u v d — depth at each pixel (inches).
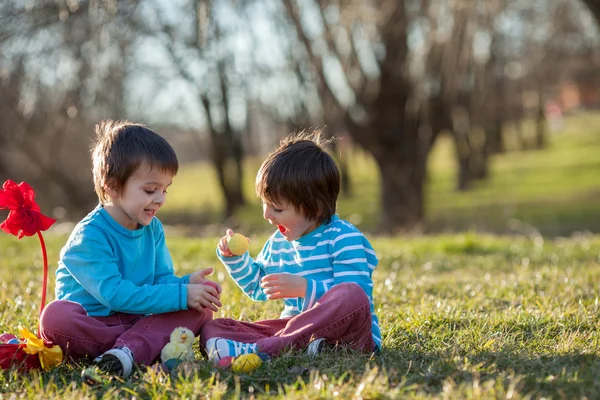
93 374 96.5
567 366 99.8
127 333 107.0
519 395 84.3
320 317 105.2
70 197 659.4
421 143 466.9
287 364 101.0
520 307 148.5
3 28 345.1
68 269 108.4
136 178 108.1
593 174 1066.1
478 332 123.5
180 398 88.5
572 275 192.9
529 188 975.0
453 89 432.5
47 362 103.2
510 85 703.7
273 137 711.1
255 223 658.2
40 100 400.8
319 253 114.7
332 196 116.3
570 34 556.1
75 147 612.4
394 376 94.6
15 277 198.2
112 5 288.7
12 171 676.7
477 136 1038.4
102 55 338.3
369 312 107.6
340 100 451.2
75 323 105.0
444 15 389.4
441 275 219.0
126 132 110.9
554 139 1592.0
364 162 1461.6
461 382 92.3
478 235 333.4
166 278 119.0
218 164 743.1
